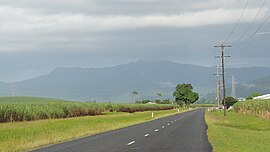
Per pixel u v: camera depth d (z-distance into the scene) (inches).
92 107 3663.9
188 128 1807.3
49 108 2805.1
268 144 1123.3
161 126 1990.7
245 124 2321.6
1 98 6008.9
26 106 2519.7
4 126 1818.4
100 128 1748.3
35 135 1306.6
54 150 909.2
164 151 884.0
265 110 3245.6
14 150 909.2
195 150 901.2
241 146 1003.3
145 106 6092.5
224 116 3462.1
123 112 4781.0
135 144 1049.5
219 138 1235.9
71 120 2501.2
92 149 927.0
